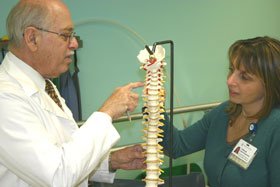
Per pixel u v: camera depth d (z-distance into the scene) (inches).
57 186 30.9
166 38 88.4
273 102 41.7
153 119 36.3
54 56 37.3
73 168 31.7
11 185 34.9
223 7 94.3
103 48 80.9
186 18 89.5
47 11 35.1
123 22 81.8
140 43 84.7
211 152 48.8
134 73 86.0
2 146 31.3
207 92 98.0
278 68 39.9
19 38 36.1
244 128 45.2
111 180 48.5
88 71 80.7
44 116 37.2
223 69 98.3
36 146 31.0
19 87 35.9
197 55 93.9
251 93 41.9
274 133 40.6
